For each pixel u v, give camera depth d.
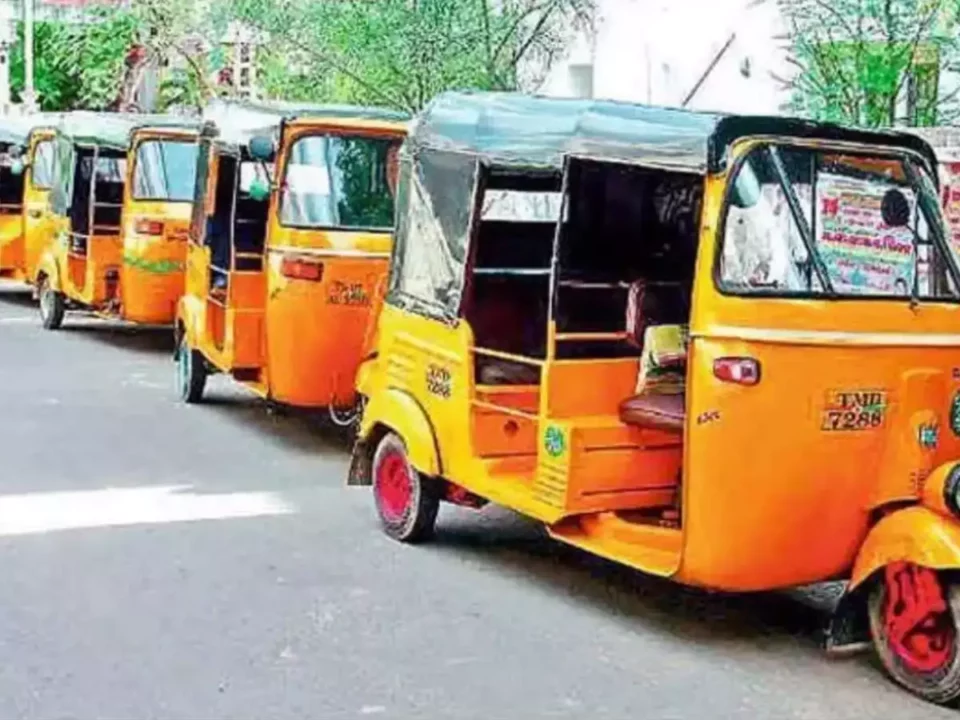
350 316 9.94
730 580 5.83
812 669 5.94
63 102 26.78
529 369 7.43
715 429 5.70
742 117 5.89
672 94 15.20
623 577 7.21
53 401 11.87
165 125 14.38
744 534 5.74
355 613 6.57
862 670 5.93
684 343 6.85
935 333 5.94
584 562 7.47
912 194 6.18
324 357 9.98
